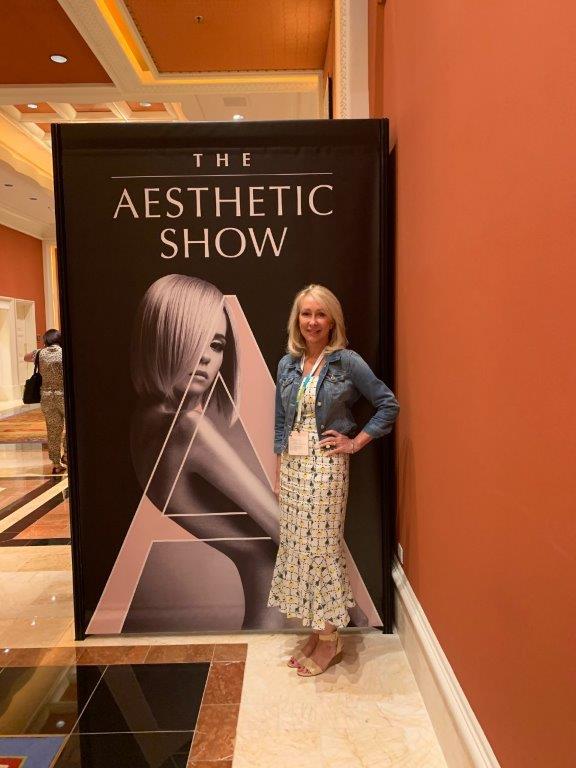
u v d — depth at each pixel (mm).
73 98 6375
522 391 1305
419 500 2314
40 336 13359
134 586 2770
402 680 2387
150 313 2668
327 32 5148
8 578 3484
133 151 2602
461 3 1658
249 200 2625
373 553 2754
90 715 2205
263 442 2727
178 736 2080
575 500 1075
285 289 2662
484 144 1500
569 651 1111
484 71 1487
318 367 2355
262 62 5797
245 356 2689
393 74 2641
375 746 2010
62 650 2674
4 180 9352
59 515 4730
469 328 1661
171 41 5320
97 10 4711
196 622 2789
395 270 2656
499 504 1465
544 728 1229
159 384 2693
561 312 1106
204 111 7051
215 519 2754
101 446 2717
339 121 2596
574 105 1031
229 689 2352
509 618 1416
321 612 2334
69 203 2613
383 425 2307
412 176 2301
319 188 2621
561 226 1095
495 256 1446
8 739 2082
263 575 2777
